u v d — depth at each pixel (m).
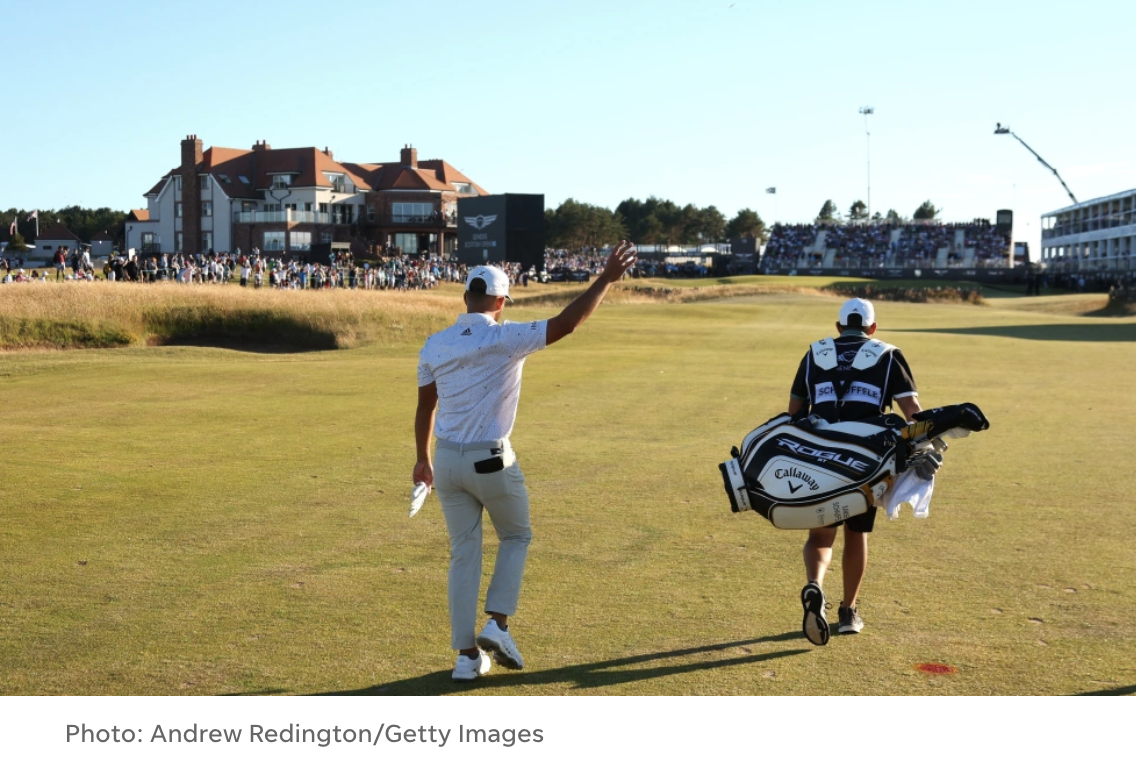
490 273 4.93
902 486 5.21
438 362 4.82
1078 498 8.77
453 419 4.82
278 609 5.77
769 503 5.04
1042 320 46.47
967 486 9.29
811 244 110.19
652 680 4.80
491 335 4.77
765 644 5.26
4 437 11.63
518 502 4.93
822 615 4.89
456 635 4.79
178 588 6.14
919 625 5.53
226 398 15.48
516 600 4.89
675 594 6.09
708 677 4.83
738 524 7.86
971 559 6.85
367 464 10.17
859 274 98.12
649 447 11.39
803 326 39.75
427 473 4.98
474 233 67.94
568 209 151.00
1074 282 85.94
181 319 28.86
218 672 4.86
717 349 27.73
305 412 13.98
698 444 11.62
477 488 4.80
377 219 96.88
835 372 5.36
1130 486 9.29
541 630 5.46
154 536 7.35
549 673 4.88
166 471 9.73
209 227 94.62
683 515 8.14
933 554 6.99
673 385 17.78
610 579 6.39
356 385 17.34
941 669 4.91
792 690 4.69
